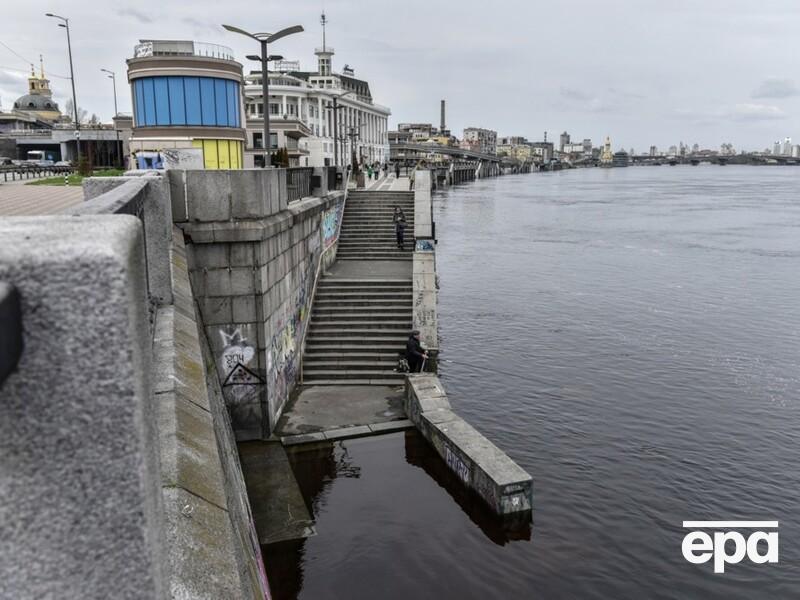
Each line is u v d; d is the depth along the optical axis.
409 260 33.41
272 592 13.43
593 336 33.38
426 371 24.20
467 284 46.12
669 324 35.62
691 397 25.27
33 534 1.54
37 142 83.25
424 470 18.27
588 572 14.62
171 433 5.90
